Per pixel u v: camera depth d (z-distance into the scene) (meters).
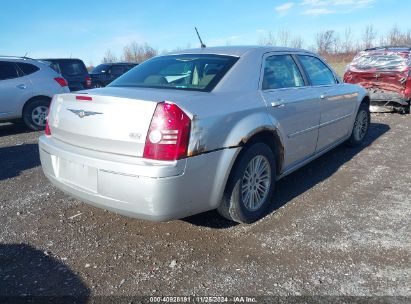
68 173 2.97
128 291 2.47
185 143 2.58
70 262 2.81
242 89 3.28
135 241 3.10
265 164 3.46
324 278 2.56
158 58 3.93
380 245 2.96
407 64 8.22
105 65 15.95
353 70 8.99
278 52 3.96
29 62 8.23
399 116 8.85
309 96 4.06
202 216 3.53
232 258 2.82
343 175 4.65
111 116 2.71
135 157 2.62
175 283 2.54
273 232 3.21
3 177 4.78
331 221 3.39
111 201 2.68
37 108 8.27
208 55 3.60
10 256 2.89
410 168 4.88
